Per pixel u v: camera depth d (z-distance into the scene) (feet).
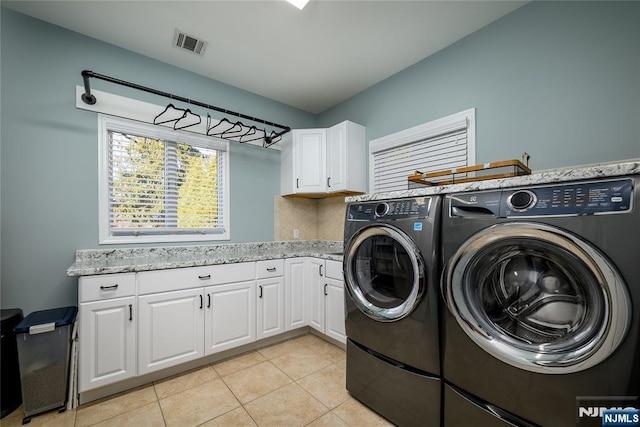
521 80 6.02
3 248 5.83
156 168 7.92
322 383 6.13
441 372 4.18
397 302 4.80
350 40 7.13
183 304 6.38
